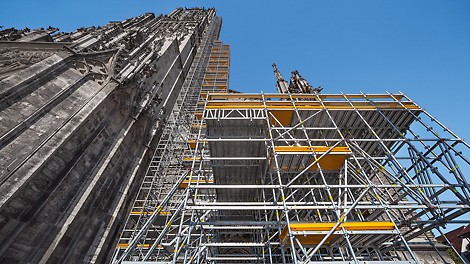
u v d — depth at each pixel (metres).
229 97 19.67
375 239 14.38
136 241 14.98
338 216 12.23
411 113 17.94
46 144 14.75
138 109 26.48
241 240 22.50
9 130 13.69
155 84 33.12
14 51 22.95
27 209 13.81
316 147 15.08
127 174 23.56
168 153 29.14
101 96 20.17
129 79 24.03
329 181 19.16
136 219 22.77
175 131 32.91
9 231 12.81
